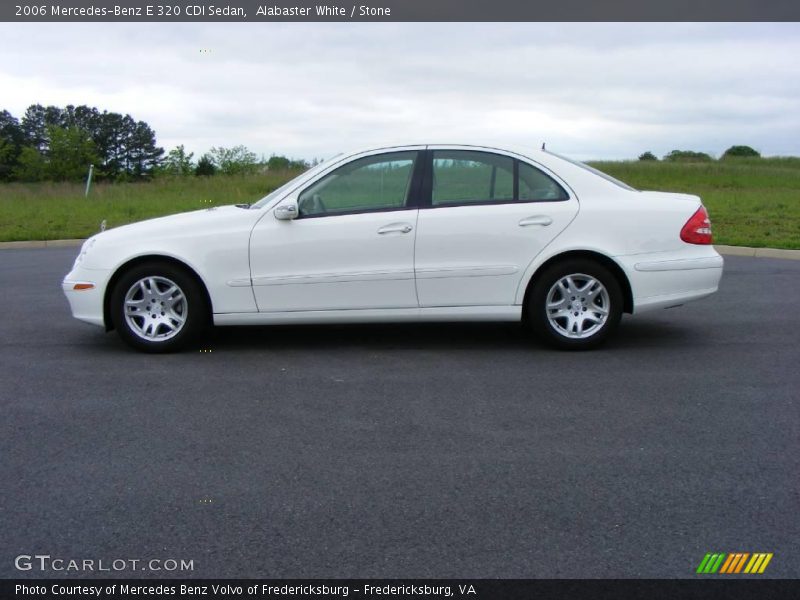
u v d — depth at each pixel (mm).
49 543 3332
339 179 6305
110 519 3531
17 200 22578
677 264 6203
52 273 11047
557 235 6152
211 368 5953
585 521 3465
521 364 5988
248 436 4523
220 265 6191
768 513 3529
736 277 9938
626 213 6195
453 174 6277
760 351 6336
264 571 3102
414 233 6129
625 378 5605
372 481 3896
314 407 5027
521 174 6285
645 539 3309
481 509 3586
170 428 4664
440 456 4207
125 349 6562
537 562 3139
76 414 4922
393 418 4805
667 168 35719
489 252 6148
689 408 4949
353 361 6121
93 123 77625
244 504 3664
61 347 6656
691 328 7176
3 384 5574
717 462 4098
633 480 3883
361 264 6168
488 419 4770
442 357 6215
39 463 4156
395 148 6344
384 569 3104
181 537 3367
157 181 29438
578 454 4215
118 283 6273
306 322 6289
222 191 26375
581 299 6289
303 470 4039
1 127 76750
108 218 18609
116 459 4203
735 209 17359
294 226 6188
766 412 4867
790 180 31562
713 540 3299
